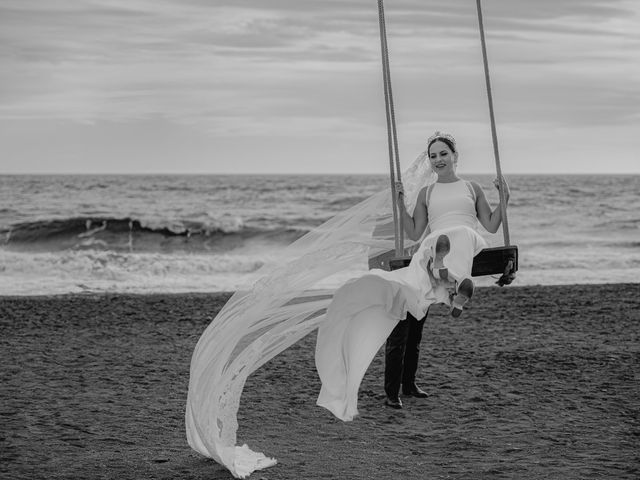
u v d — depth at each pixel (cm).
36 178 7219
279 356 920
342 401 558
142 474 508
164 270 1978
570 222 3716
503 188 627
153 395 735
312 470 519
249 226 3122
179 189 5416
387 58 617
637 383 778
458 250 587
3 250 2762
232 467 502
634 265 2169
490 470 515
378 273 563
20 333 1070
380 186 5788
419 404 702
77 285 1686
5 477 498
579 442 582
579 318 1198
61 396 727
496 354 923
